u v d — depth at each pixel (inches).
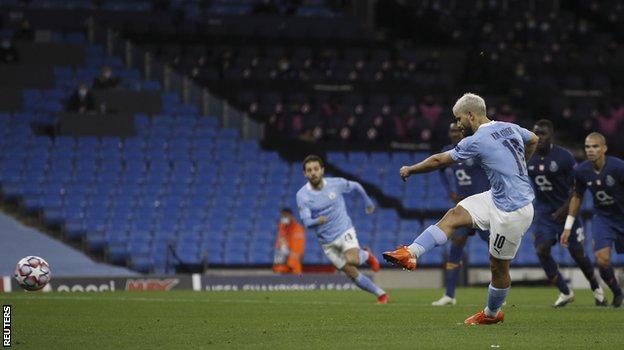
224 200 4293.8
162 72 5009.8
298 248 3688.5
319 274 3511.3
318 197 2508.6
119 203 4153.5
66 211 4089.6
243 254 4077.3
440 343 1389.0
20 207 4121.6
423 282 4060.0
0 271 3767.2
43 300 2536.9
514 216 1557.6
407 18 5885.8
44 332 1604.3
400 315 1995.6
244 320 1862.7
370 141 4776.1
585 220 4475.9
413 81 5255.9
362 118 4847.4
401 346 1349.7
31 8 5339.6
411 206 4466.0
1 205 4160.9
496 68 5349.4
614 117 5162.4
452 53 5689.0
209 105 4889.3
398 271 4050.2
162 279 3346.5
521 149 1571.1
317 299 2687.0
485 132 1552.7
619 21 6092.5
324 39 5492.1
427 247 1567.4
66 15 5378.9
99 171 4281.5
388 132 4827.8
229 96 4894.2
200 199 4261.8
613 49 5762.8
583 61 5620.1
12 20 5310.0
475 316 1718.8
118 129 4512.8
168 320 1865.2
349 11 5989.2
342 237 2518.5
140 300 2559.1
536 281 4003.4
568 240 2374.5
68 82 4800.7
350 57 5383.9
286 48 5344.5
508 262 1625.2
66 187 4173.2
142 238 4035.4
